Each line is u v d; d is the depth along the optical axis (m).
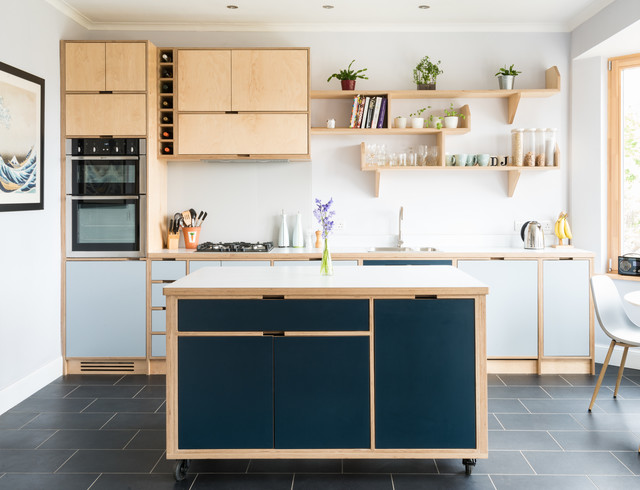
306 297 2.73
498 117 4.98
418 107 4.98
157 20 4.81
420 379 2.74
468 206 5.04
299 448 2.75
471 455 2.74
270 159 4.70
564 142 4.98
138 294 4.51
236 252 4.55
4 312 3.68
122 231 4.51
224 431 2.74
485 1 4.36
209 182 5.05
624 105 4.73
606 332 3.57
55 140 4.39
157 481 2.73
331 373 2.74
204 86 4.65
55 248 4.40
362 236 5.04
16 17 3.80
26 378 3.95
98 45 4.46
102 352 4.53
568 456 2.97
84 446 3.13
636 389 4.07
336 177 5.03
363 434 2.74
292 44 4.97
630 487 2.63
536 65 4.95
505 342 4.50
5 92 3.62
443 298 2.73
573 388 4.12
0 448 3.10
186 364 2.73
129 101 4.47
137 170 4.48
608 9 4.28
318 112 4.98
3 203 3.62
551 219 5.02
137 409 3.71
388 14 4.68
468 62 4.96
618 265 4.67
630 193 4.71
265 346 2.74
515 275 4.48
